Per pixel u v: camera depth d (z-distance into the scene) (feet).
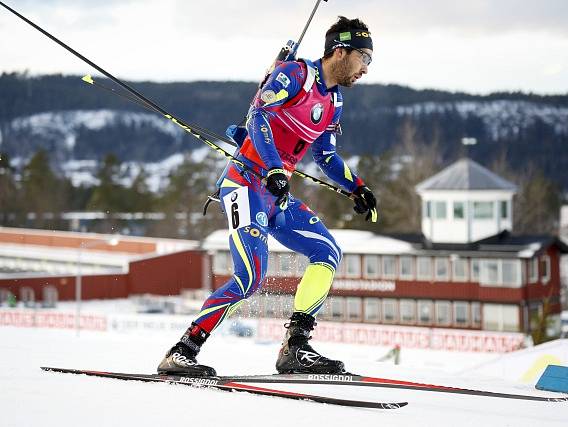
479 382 32.30
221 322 28.30
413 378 32.55
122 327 222.07
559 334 242.58
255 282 28.04
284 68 27.37
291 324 28.40
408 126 493.77
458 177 249.34
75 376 28.50
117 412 22.74
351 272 258.98
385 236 263.90
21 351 36.94
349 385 27.91
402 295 251.60
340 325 211.20
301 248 29.17
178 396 24.89
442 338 198.70
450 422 22.52
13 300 318.24
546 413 24.38
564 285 374.84
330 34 28.12
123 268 374.22
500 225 246.68
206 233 587.68
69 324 228.63
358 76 28.27
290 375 26.63
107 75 28.68
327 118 28.68
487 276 240.94
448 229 247.70
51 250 433.89
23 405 23.56
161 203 653.71
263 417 22.33
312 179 30.81
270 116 27.89
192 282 347.36
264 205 28.30
